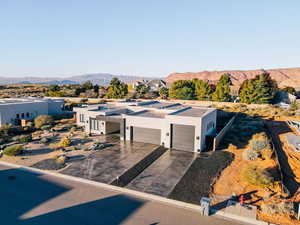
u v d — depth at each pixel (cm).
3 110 3331
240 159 2000
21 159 2033
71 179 1616
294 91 6444
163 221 1106
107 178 1633
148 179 1617
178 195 1380
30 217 1141
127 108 3522
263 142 2195
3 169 1805
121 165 1892
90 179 1614
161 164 1917
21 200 1315
